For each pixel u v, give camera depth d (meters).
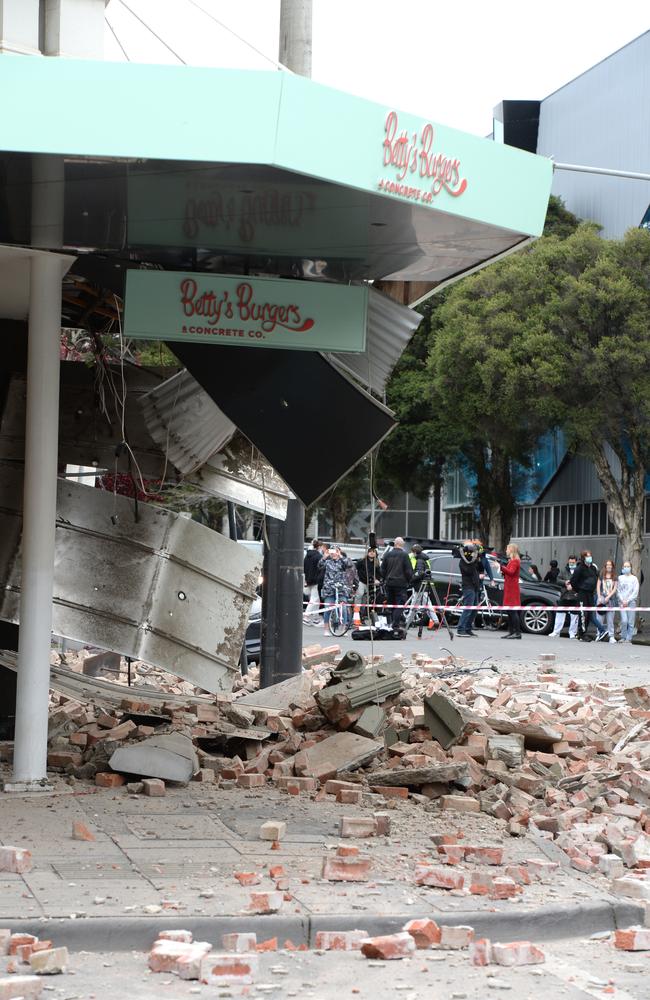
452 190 8.85
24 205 8.77
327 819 8.76
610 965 5.95
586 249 37.06
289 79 7.80
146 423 12.22
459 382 39.03
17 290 10.91
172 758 9.79
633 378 35.53
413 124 8.45
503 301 37.34
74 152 7.71
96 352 12.49
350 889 6.79
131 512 12.42
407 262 10.48
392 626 28.00
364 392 10.90
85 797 9.23
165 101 7.75
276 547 14.89
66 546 12.23
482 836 8.44
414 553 29.78
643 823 9.26
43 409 9.73
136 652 12.20
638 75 44.94
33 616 9.70
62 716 12.24
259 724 11.83
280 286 9.84
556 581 37.06
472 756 10.51
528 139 52.31
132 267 10.20
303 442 10.98
